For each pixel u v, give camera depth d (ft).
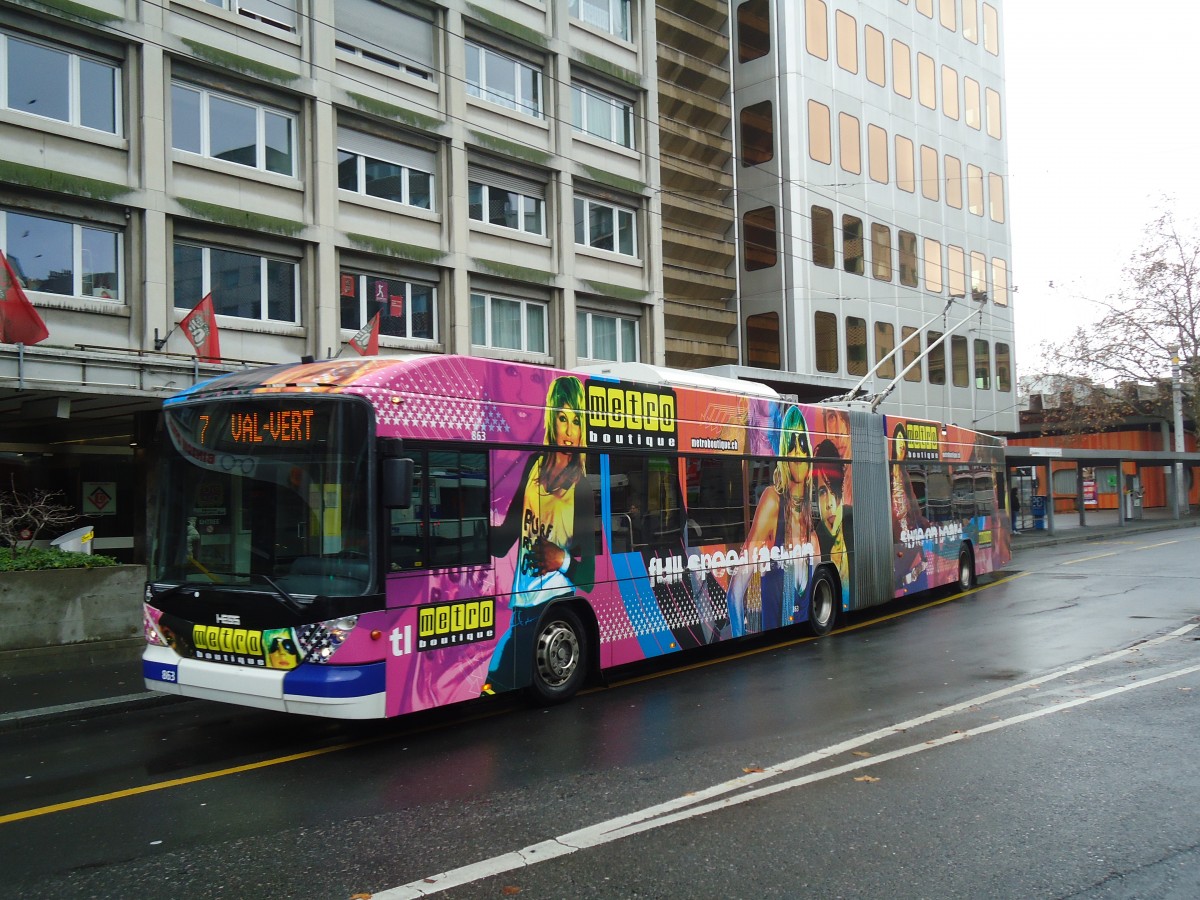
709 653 38.47
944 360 117.50
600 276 71.15
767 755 22.29
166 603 24.39
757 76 99.25
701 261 98.02
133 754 24.17
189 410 25.02
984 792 19.22
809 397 94.79
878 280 106.93
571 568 29.17
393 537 23.44
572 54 69.21
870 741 23.36
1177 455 131.85
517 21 65.67
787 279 96.78
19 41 43.68
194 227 48.93
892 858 15.76
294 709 22.48
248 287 51.55
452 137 60.64
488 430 26.53
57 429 51.60
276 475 23.50
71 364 41.32
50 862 16.28
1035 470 155.22
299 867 15.79
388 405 23.58
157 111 47.24
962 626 43.93
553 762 22.20
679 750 22.98
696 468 35.19
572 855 16.08
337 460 22.84
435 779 21.04
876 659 35.73
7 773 22.53
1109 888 14.49
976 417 122.52
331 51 54.65
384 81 57.62
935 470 55.26
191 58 48.62
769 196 98.12
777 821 17.62
